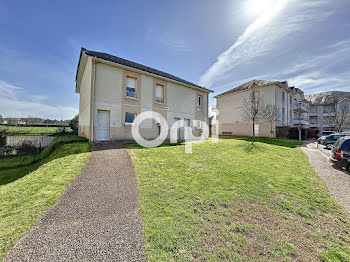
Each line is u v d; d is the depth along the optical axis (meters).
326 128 34.50
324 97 37.28
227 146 10.68
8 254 1.87
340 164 6.43
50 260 1.80
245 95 22.88
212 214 2.89
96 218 2.66
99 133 10.45
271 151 9.79
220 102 26.38
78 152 7.12
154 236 2.24
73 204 3.09
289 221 2.79
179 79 16.30
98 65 10.28
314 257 1.99
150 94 12.79
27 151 9.93
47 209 2.89
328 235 2.46
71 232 2.29
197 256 1.92
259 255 1.97
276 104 20.53
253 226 2.59
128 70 11.59
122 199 3.34
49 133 15.16
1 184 4.89
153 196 3.51
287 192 4.01
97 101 10.16
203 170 5.45
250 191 3.95
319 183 4.75
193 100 16.41
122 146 8.96
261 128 21.22
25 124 19.08
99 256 1.87
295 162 7.36
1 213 2.76
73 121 19.00
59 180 4.24
